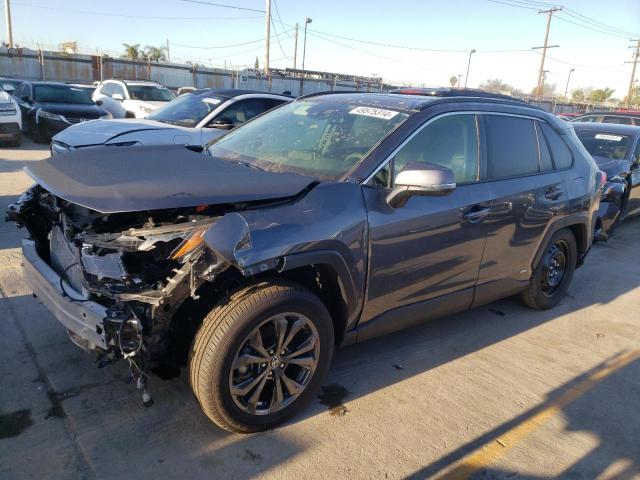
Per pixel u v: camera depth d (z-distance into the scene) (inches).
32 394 122.6
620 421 133.7
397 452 114.7
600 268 266.8
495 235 155.5
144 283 101.4
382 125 137.6
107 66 1185.4
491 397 139.5
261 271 101.9
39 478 98.9
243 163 138.9
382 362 152.6
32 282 124.9
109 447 108.3
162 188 104.2
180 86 1261.1
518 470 113.0
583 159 198.1
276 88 1302.9
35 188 139.3
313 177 126.4
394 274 130.3
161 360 107.3
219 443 112.0
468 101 155.7
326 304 128.0
